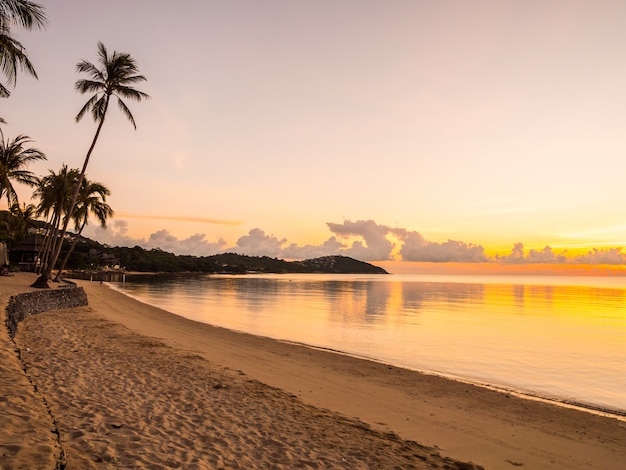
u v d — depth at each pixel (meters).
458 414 11.05
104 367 11.54
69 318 22.84
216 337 21.78
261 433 7.89
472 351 21.97
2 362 9.01
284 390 11.93
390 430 9.36
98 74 30.97
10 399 6.71
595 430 10.30
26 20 16.80
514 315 42.69
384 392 12.79
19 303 19.47
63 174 43.44
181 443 6.71
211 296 61.31
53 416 6.84
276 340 22.09
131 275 139.38
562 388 14.89
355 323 33.06
